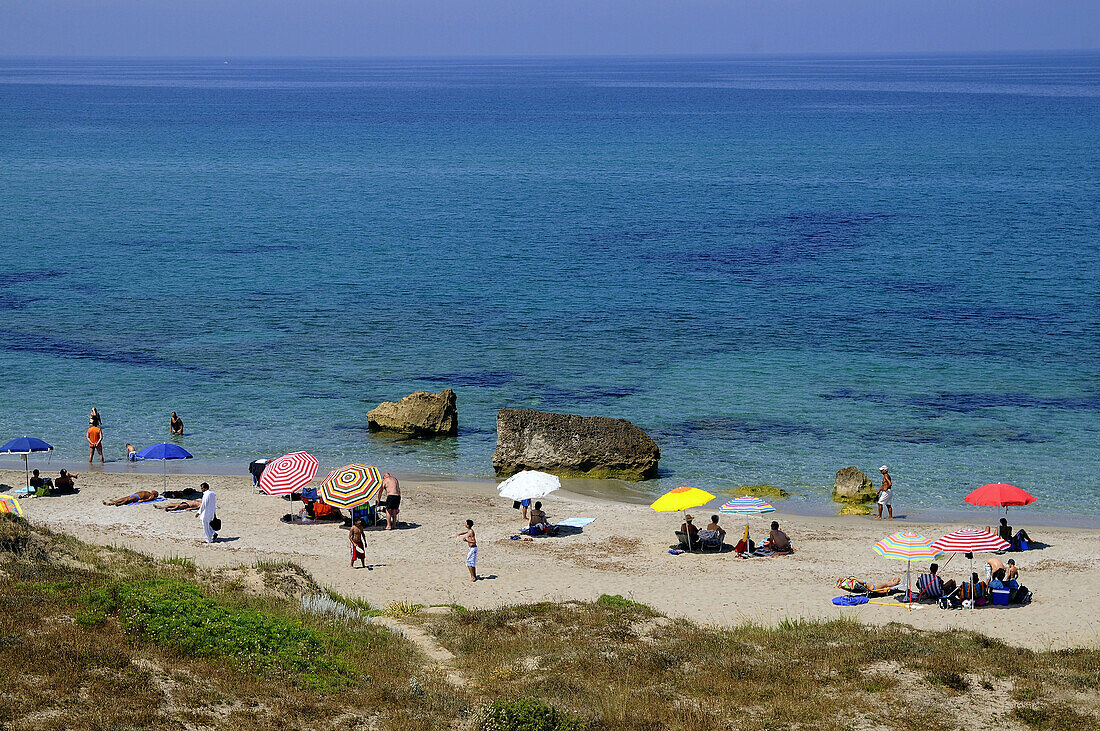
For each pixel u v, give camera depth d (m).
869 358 61.81
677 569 33.53
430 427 50.00
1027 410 52.16
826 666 23.25
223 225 110.75
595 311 73.94
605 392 56.09
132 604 22.16
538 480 37.41
